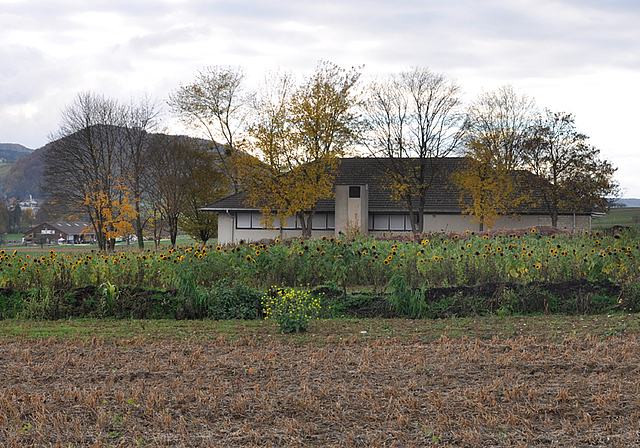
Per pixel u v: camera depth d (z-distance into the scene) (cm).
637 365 721
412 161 3856
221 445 503
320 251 1405
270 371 725
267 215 3666
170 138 4566
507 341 866
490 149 3675
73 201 4312
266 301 1146
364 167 4222
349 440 508
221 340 903
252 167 3616
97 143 4325
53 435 528
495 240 1655
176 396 626
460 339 896
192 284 1154
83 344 884
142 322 1084
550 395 620
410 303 1105
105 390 652
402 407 589
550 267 1364
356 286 1428
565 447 490
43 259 1433
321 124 3550
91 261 1400
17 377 713
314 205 3678
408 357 782
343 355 805
